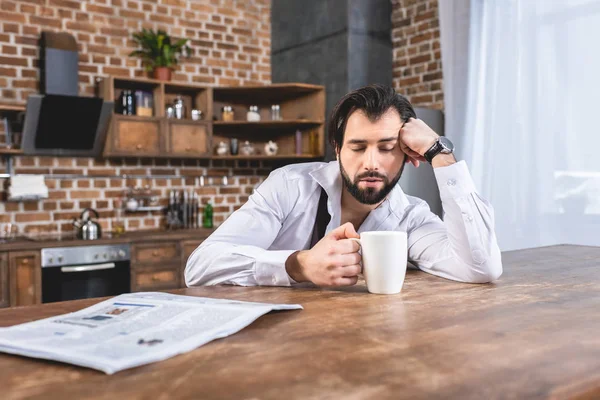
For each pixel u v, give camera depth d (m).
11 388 0.64
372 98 1.38
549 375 0.68
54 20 4.20
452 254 1.42
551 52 3.62
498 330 0.89
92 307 1.04
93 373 0.69
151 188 4.56
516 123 3.77
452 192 1.38
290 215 1.66
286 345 0.81
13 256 3.42
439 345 0.81
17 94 4.05
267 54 5.27
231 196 4.96
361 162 1.39
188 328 0.87
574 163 3.52
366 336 0.86
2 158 3.96
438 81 4.45
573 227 3.53
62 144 3.94
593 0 3.43
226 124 4.66
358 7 4.57
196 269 1.44
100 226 3.93
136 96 4.23
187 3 4.81
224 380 0.66
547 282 1.36
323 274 1.24
